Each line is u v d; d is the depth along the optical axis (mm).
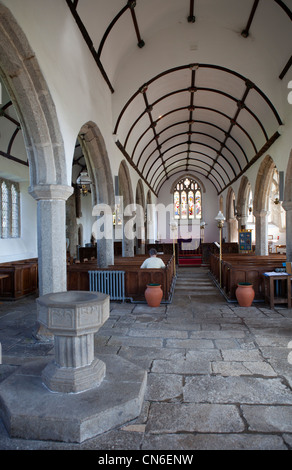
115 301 7688
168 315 6398
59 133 5074
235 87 9703
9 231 12102
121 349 4523
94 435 2652
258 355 4266
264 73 8523
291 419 2826
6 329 5598
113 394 2990
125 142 10484
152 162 17234
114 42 7324
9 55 4234
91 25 6262
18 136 10539
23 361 4137
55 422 2607
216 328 5484
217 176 22078
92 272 7684
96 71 7234
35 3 4359
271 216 21844
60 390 3029
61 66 5234
